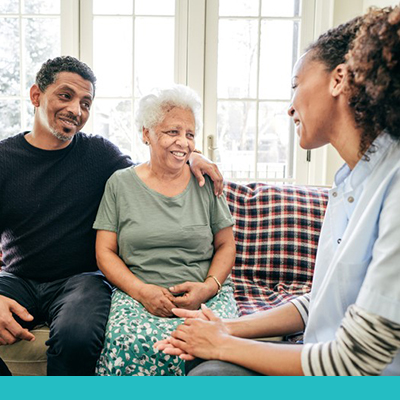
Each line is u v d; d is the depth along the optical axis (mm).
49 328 1440
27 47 2607
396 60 736
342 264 805
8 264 1566
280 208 1860
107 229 1492
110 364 1215
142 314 1307
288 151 2691
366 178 845
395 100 748
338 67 839
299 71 909
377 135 806
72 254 1534
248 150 2693
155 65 2615
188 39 2574
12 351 1377
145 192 1483
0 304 1318
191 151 1462
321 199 1894
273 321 1018
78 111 1483
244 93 2658
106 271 1427
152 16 2566
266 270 1791
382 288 688
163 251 1444
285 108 2658
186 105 1441
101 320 1305
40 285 1517
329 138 901
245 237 1838
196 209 1500
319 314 865
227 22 2602
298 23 2605
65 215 1532
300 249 1790
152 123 1433
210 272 1454
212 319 988
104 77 2623
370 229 770
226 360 859
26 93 2637
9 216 1513
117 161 1633
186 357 901
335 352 733
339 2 2514
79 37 2586
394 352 690
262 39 2617
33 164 1518
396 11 732
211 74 2627
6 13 2576
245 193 1938
